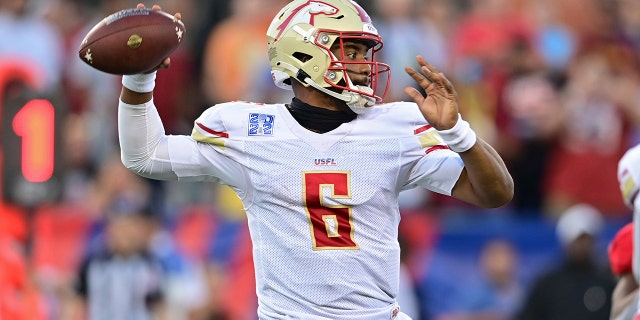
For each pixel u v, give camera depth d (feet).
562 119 116.06
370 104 50.57
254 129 50.80
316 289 49.85
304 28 50.62
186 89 121.08
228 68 119.14
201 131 51.21
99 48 48.44
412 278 101.76
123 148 50.67
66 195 104.88
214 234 103.30
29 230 87.10
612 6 132.16
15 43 115.24
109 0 131.13
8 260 85.46
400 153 50.55
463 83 120.37
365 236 50.08
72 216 100.78
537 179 115.75
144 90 49.85
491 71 120.37
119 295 97.09
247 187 50.90
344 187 49.88
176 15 50.60
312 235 49.85
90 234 101.04
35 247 93.97
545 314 99.66
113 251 97.45
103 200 103.60
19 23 116.06
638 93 125.18
